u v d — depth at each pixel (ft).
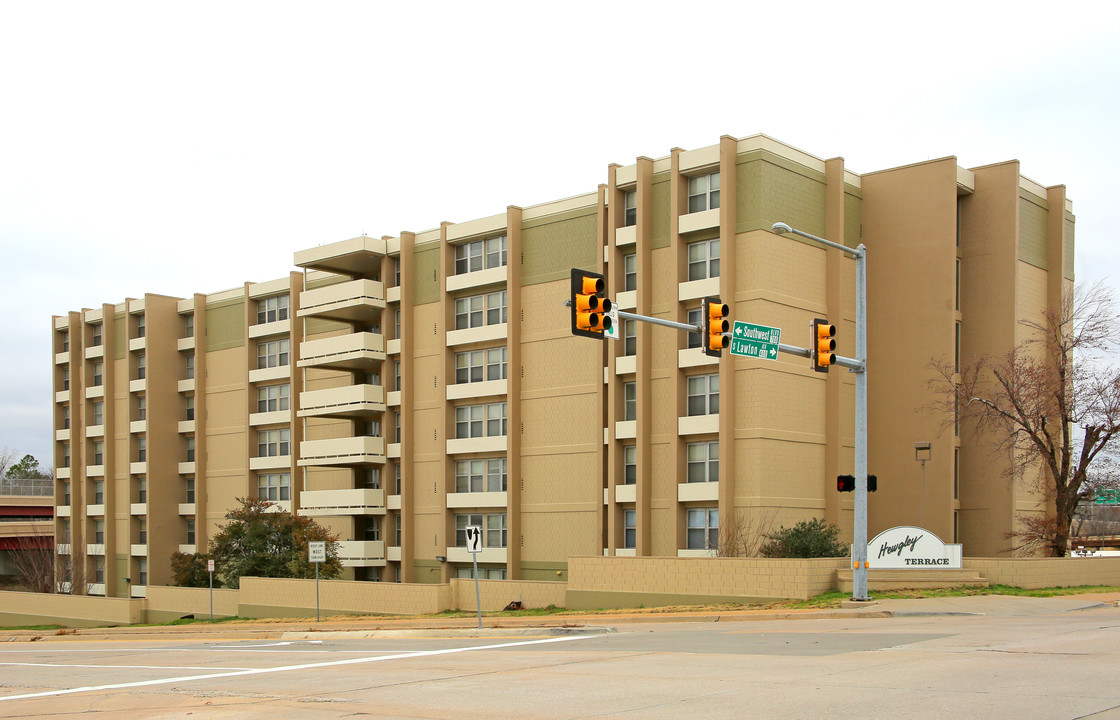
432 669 56.80
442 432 154.51
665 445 128.67
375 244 166.91
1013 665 47.47
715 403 126.11
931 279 132.36
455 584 129.90
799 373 126.82
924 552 101.35
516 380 146.41
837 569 100.99
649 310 131.03
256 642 96.99
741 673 48.24
